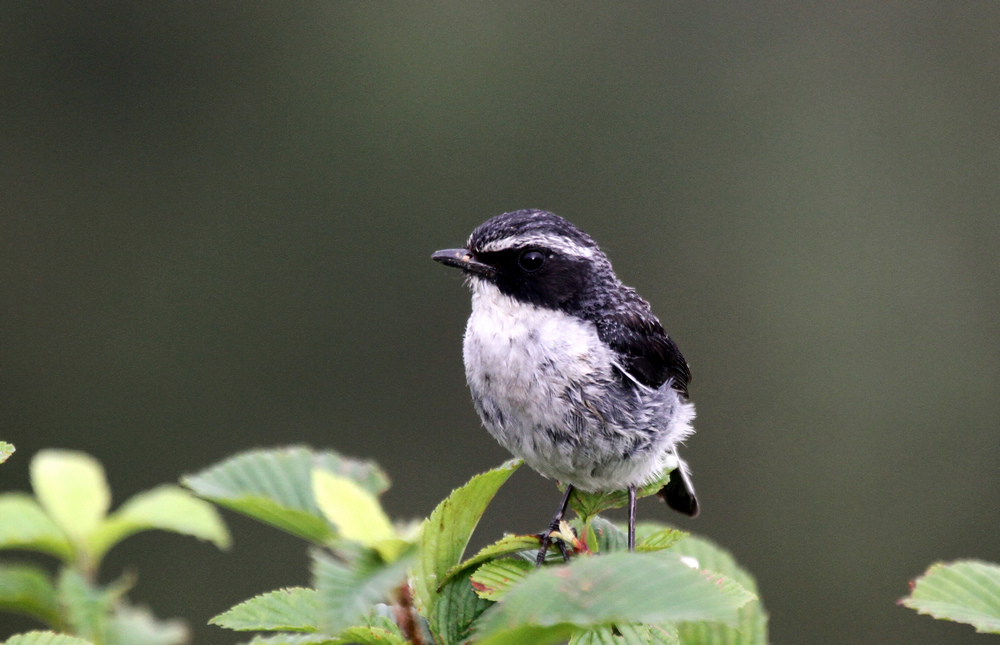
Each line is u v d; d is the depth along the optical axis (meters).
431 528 4.71
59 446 16.92
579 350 7.29
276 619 4.33
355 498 3.10
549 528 6.41
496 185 19.20
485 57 19.72
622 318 7.67
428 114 19.52
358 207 18.84
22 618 12.09
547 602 2.85
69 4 19.23
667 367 7.89
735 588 4.68
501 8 19.69
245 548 14.91
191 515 3.49
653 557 3.01
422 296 18.34
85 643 3.43
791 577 16.62
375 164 19.06
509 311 7.48
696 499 8.60
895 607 16.28
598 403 7.26
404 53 19.84
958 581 5.20
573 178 19.44
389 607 4.48
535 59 19.72
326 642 3.91
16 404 17.17
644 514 16.42
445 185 19.28
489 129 19.41
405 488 16.69
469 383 7.64
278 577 14.88
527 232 7.58
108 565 14.51
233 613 4.33
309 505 4.04
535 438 7.38
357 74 19.47
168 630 3.55
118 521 3.46
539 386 7.27
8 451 3.82
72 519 3.48
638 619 2.78
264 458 4.26
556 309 7.52
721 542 16.95
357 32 19.70
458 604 4.66
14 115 19.00
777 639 16.25
